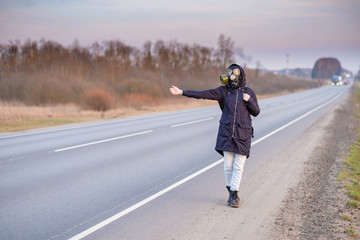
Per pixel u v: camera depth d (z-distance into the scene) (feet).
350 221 15.57
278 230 14.43
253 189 20.08
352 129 51.85
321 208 17.20
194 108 92.17
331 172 24.68
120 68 148.25
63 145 33.58
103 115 69.26
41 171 23.53
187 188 20.22
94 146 33.12
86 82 108.88
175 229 14.39
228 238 13.58
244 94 16.55
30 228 14.33
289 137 40.32
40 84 94.73
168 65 170.50
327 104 106.73
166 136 39.83
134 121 57.16
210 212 16.38
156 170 24.29
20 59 133.08
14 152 29.99
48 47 150.61
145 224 14.88
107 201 17.76
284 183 21.43
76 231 14.10
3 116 58.95
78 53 155.63
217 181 21.76
